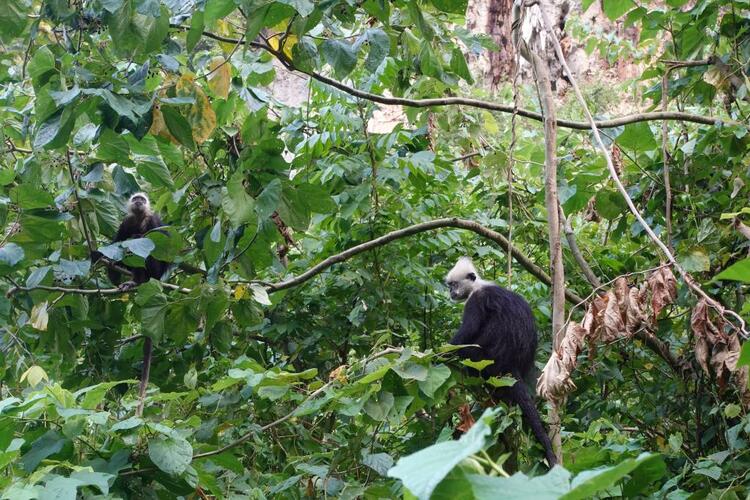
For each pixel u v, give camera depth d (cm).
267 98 592
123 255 492
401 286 581
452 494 147
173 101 425
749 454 421
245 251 471
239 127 561
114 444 338
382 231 570
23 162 496
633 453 389
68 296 505
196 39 421
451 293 575
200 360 561
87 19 457
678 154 552
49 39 515
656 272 367
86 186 520
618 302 364
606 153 382
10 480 275
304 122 605
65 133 411
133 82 422
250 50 535
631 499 296
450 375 381
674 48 554
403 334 593
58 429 326
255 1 391
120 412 461
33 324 460
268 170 465
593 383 528
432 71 492
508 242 536
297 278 504
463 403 434
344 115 571
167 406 429
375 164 549
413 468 136
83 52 475
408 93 598
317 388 406
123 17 412
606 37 723
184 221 572
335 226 579
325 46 419
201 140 459
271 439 459
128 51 434
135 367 577
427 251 615
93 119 437
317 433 499
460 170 716
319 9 402
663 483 460
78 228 500
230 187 445
